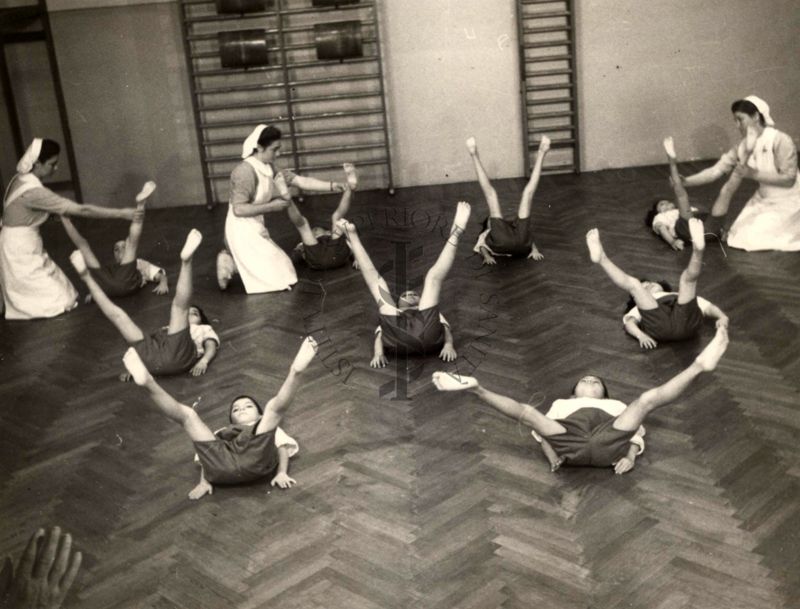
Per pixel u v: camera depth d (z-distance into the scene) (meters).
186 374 4.55
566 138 7.70
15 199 5.42
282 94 7.55
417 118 7.60
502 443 3.72
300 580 2.98
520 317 4.91
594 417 3.49
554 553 3.02
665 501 3.25
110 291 5.71
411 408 4.05
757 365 4.16
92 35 7.36
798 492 3.24
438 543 3.12
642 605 2.74
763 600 2.73
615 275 4.38
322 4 7.22
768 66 7.52
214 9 7.42
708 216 6.03
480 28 7.40
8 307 5.54
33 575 2.08
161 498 3.51
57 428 4.13
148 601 2.93
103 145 7.64
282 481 3.53
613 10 7.40
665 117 7.65
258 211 5.50
